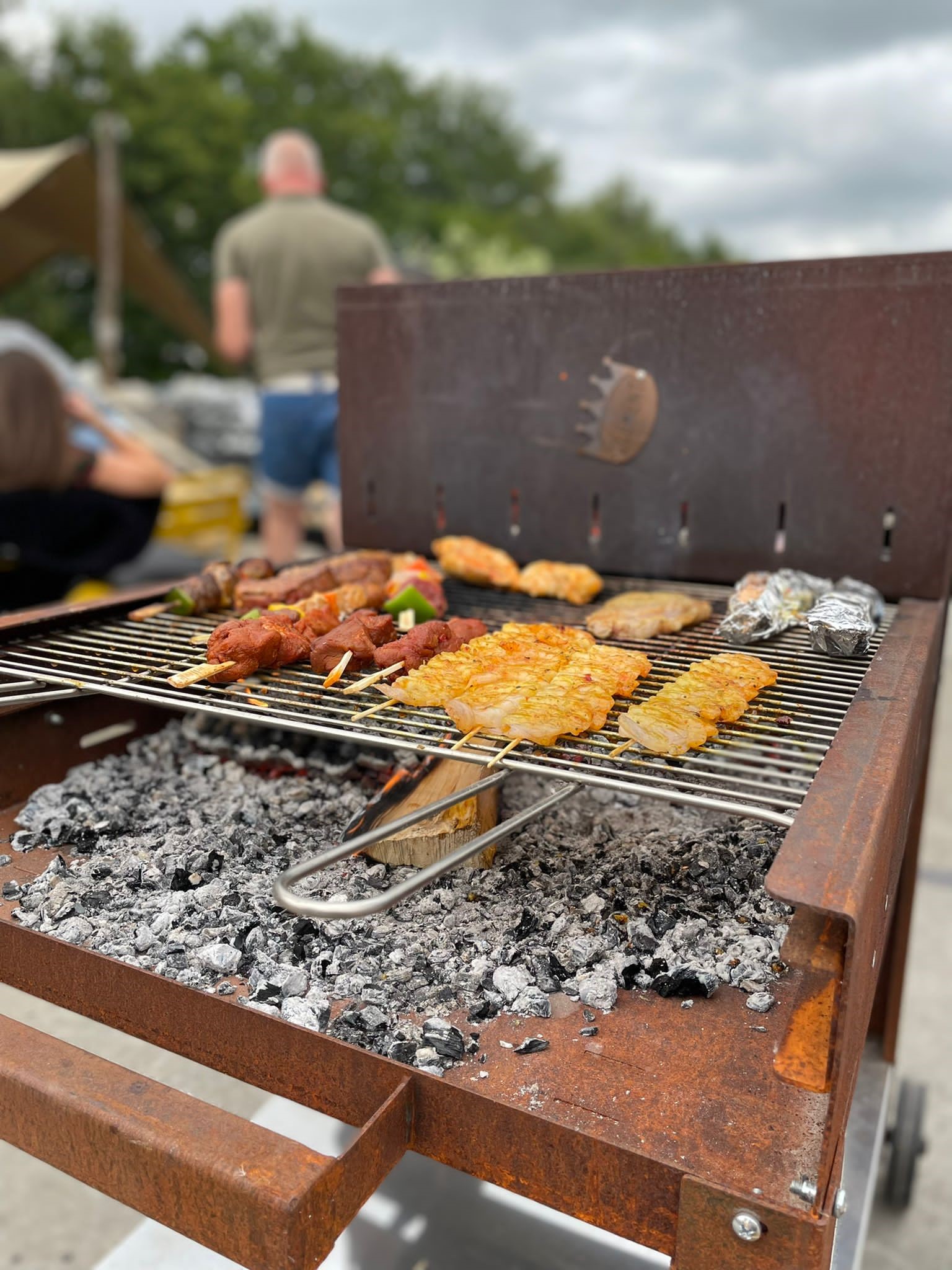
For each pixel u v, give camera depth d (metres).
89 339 25.50
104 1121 1.13
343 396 2.83
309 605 2.07
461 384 2.67
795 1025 1.02
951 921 3.66
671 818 1.91
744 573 2.46
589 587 2.43
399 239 36.88
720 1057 1.24
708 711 1.53
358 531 2.92
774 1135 1.10
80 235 9.23
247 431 11.42
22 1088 1.19
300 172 5.13
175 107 29.06
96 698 2.12
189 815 1.89
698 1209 1.02
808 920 1.03
